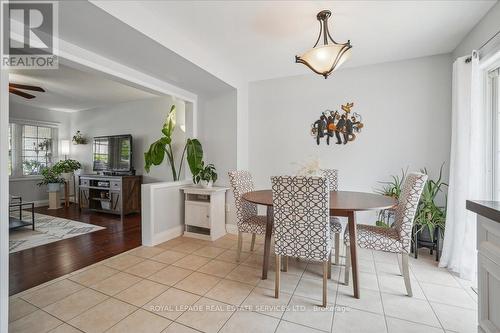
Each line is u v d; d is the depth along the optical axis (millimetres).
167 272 2461
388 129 3195
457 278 2326
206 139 3932
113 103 5520
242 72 3578
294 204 1904
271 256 2869
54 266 2586
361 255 2906
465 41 2539
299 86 3656
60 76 3641
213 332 1616
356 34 2484
